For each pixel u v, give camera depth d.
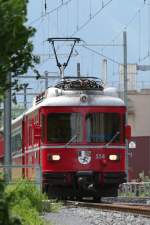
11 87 12.40
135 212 41.50
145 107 148.00
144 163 129.38
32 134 56.16
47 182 51.28
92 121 52.44
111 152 52.38
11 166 41.25
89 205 48.56
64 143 51.84
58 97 52.59
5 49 11.63
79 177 51.72
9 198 11.91
